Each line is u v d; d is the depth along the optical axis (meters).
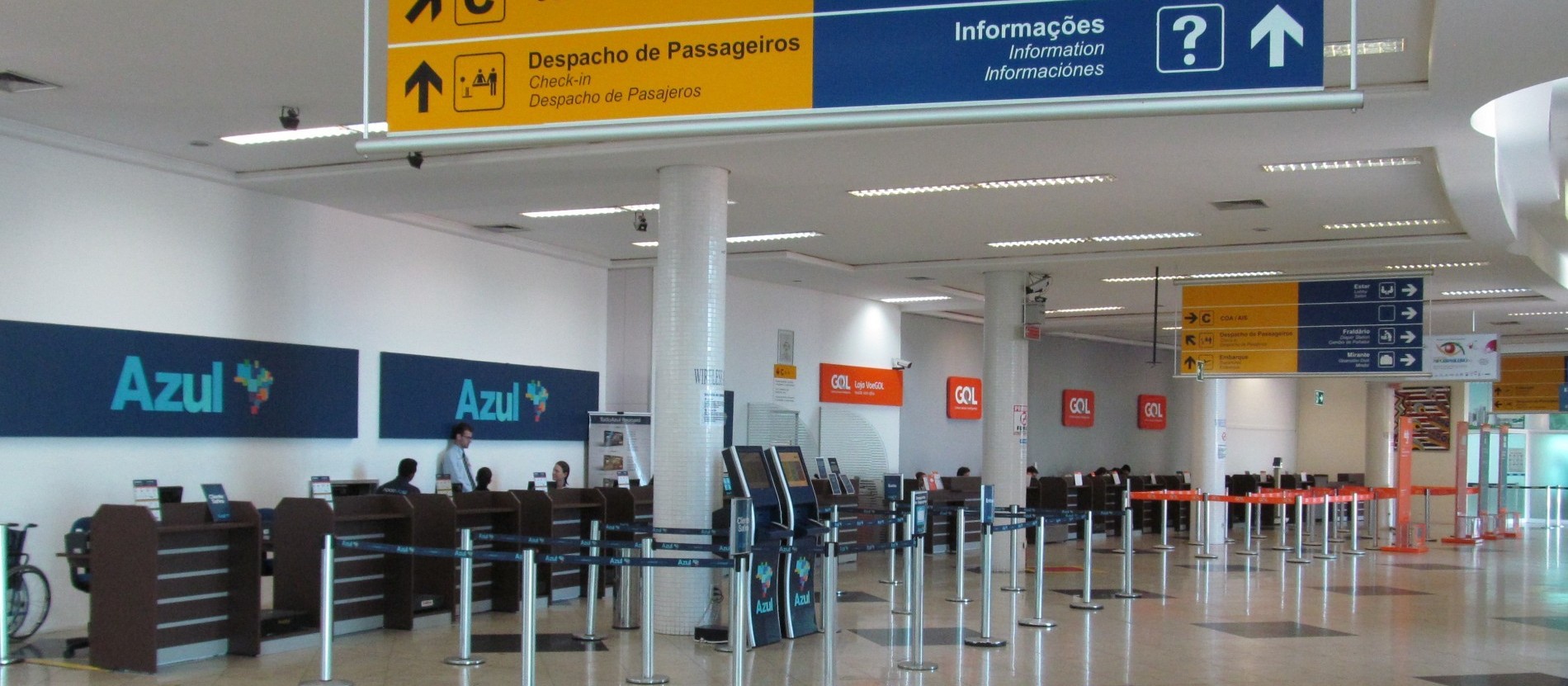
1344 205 10.48
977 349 22.20
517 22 4.46
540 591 10.73
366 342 11.47
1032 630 9.53
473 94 4.48
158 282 9.57
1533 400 24.42
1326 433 29.05
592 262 14.46
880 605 10.93
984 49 4.08
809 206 10.99
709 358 9.27
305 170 9.82
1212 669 8.00
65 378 8.84
